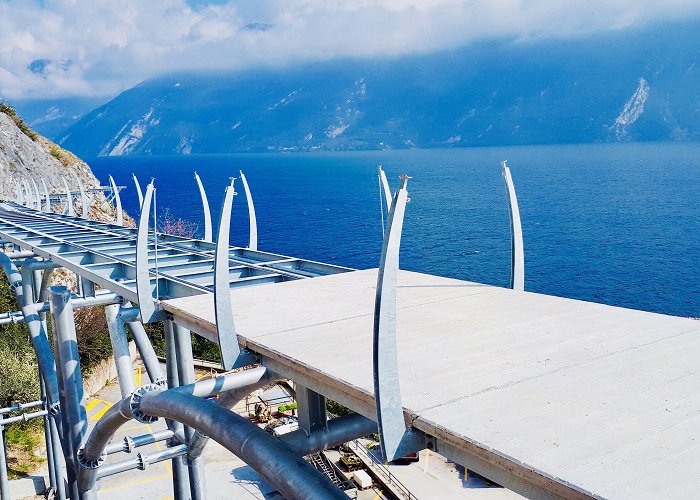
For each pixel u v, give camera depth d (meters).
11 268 16.27
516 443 4.61
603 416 5.01
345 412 29.06
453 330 7.54
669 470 4.18
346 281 10.97
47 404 20.16
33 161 54.34
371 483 26.80
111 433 10.44
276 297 9.84
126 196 197.62
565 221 125.81
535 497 4.46
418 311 8.52
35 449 24.80
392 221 5.13
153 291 11.71
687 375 5.82
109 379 34.00
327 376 6.14
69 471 12.76
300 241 111.12
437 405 5.34
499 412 5.16
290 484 5.88
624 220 125.62
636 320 7.67
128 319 10.38
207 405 7.25
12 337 29.17
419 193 176.38
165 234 18.36
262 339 7.53
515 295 9.24
